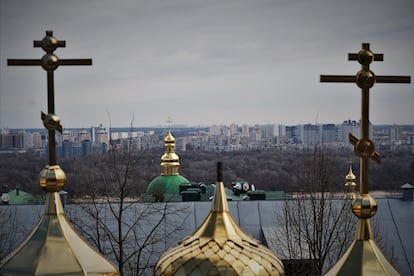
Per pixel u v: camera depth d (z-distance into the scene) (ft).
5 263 52.13
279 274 53.01
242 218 171.12
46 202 53.31
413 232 170.30
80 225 151.33
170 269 52.60
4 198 194.29
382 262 50.85
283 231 161.99
